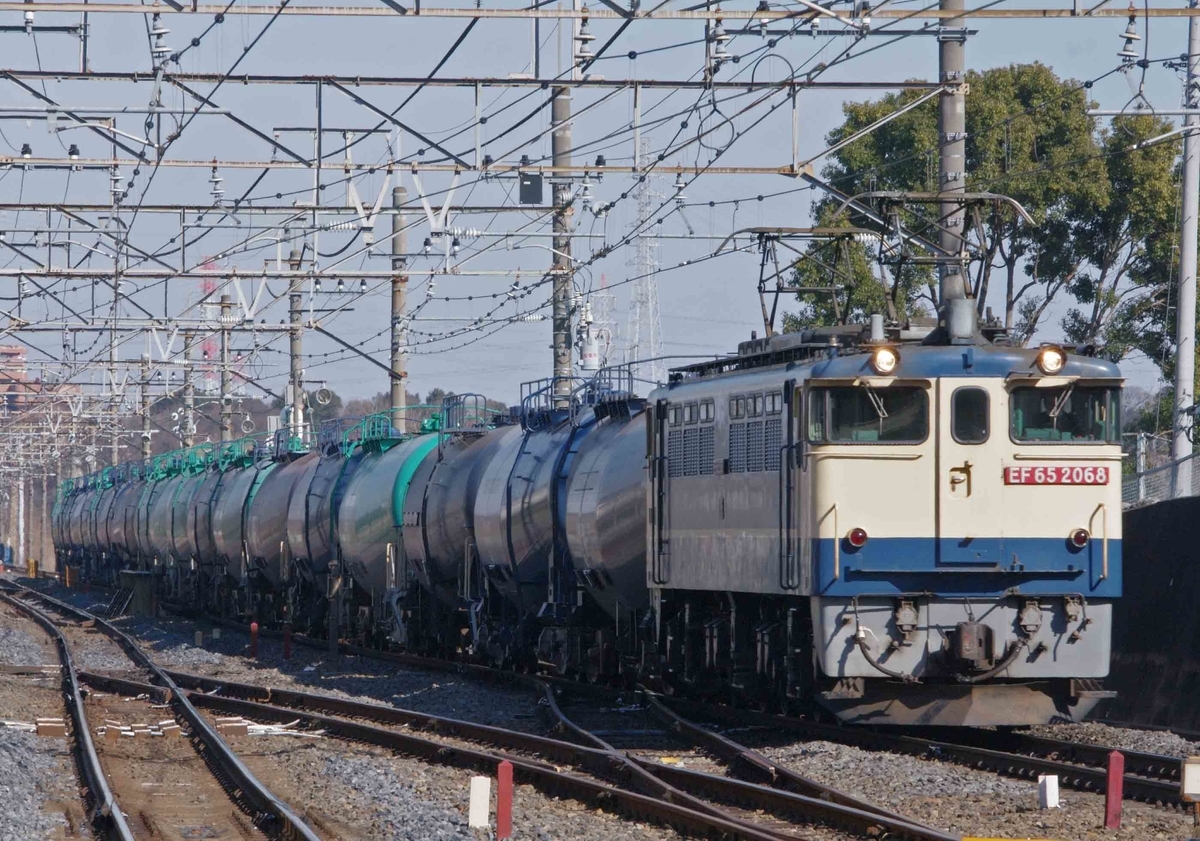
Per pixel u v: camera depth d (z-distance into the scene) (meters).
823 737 66.44
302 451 162.12
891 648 61.03
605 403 92.62
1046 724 65.38
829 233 70.69
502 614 104.44
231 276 116.62
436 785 59.25
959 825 47.16
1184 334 85.44
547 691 85.75
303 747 72.31
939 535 61.44
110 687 104.88
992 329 66.25
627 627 88.06
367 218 96.19
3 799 55.16
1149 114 77.38
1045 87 145.38
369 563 124.94
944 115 76.62
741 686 71.06
